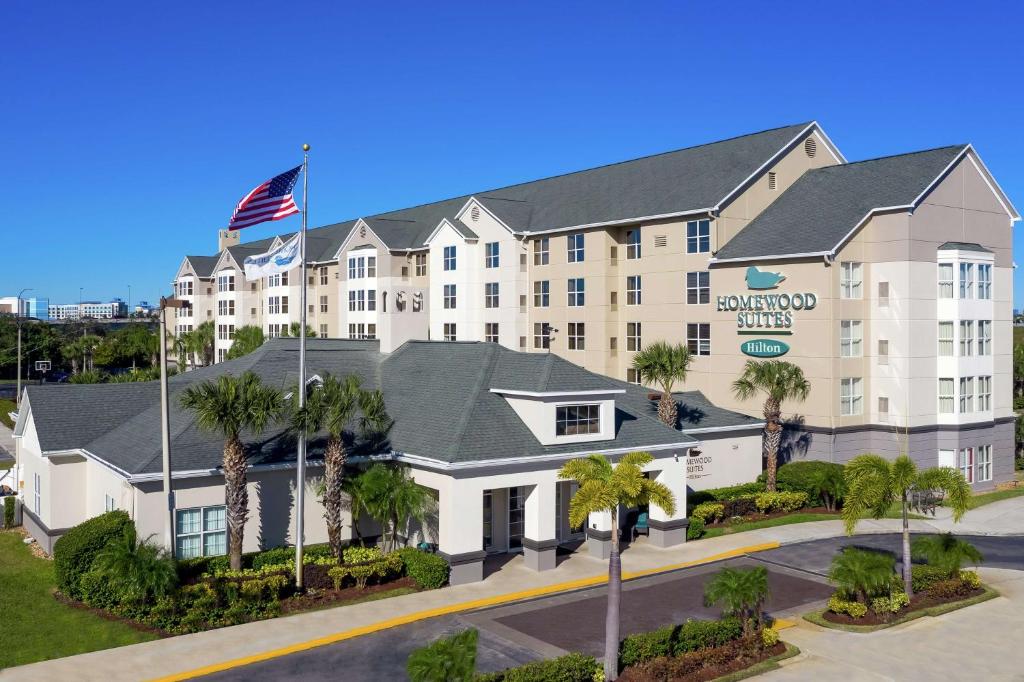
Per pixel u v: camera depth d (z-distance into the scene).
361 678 18.75
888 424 41.88
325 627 21.66
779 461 42.91
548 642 20.98
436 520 27.06
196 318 102.62
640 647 19.16
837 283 41.09
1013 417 45.88
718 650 19.69
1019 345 70.56
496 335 60.38
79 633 20.94
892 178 43.97
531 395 27.77
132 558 21.73
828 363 40.97
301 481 24.42
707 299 46.97
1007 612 23.58
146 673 18.67
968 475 43.16
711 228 46.38
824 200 45.53
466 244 61.91
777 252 42.97
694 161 53.06
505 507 29.33
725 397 45.69
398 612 22.89
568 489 30.92
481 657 19.98
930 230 42.09
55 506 28.83
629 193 54.00
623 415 31.69
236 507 24.05
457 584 25.42
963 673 19.28
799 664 19.77
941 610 23.44
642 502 18.00
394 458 27.86
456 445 26.14
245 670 19.11
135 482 24.08
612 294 52.94
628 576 26.70
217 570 24.11
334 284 81.75
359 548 27.09
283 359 33.19
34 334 112.62
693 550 29.78
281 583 23.27
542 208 60.38
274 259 26.39
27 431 32.50
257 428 23.59
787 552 30.17
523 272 58.94
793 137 48.84
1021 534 33.66
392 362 35.03
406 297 37.41
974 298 43.38
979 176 44.66
